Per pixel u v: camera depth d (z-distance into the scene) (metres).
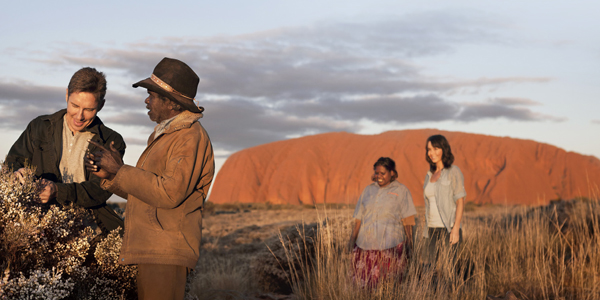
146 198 2.37
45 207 2.87
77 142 3.08
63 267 2.57
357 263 4.75
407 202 4.89
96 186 2.91
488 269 5.95
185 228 2.54
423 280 4.33
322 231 5.18
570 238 6.61
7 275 2.22
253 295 5.51
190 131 2.56
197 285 4.76
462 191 5.02
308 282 4.91
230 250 9.12
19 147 2.99
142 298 2.50
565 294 5.04
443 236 4.98
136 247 2.45
